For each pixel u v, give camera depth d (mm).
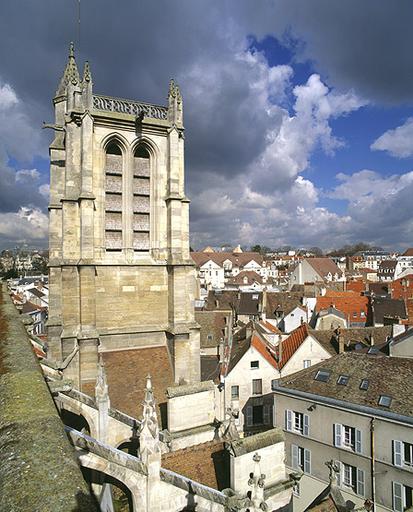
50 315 28188
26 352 12539
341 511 17781
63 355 24250
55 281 28500
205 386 24141
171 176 27234
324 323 70125
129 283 26516
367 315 79125
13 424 7164
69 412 21797
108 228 26422
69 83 25234
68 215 24938
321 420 35812
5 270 186125
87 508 4758
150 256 27594
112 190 26672
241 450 19078
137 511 14695
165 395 25125
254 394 47594
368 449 32219
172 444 22125
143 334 26688
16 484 5207
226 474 19828
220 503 16359
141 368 25625
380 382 34344
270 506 19766
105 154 26328
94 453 14039
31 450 6172
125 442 21391
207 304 93375
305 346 50219
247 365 47469
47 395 8914
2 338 14742
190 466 19422
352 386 35469
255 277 154875
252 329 54781
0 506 4801
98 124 25641
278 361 50156
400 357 36938
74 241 25062
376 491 31469
